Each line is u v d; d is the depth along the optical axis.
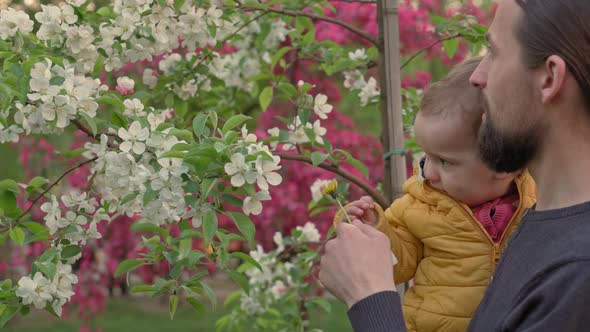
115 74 2.49
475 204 1.52
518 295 0.96
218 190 1.51
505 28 1.02
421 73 4.35
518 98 1.00
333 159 2.05
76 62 2.05
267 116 4.35
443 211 1.53
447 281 1.51
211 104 2.80
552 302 0.89
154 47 2.21
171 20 2.20
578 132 0.96
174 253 1.72
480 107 1.42
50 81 1.72
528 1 0.98
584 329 0.86
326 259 1.25
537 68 0.97
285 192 4.17
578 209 0.96
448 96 1.47
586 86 0.93
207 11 2.22
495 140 1.04
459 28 2.44
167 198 1.50
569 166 0.98
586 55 0.93
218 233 1.62
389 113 2.17
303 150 2.12
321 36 3.91
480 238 1.48
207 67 2.54
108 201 1.89
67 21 2.02
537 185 1.05
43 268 1.71
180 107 2.61
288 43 3.45
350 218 1.57
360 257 1.20
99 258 5.23
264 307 3.11
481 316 1.08
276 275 3.09
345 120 4.55
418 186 1.59
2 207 1.86
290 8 2.63
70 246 1.83
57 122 1.73
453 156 1.46
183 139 1.65
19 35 1.92
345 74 2.72
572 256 0.90
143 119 1.68
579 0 0.94
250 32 2.92
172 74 2.52
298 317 2.92
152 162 1.61
